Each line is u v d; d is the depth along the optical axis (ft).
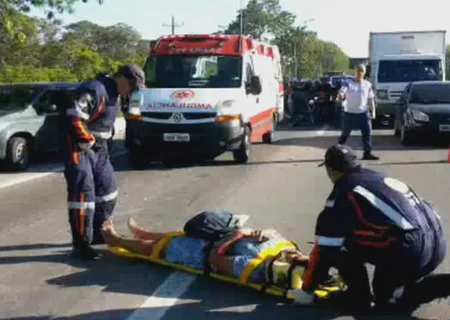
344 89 45.55
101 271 20.79
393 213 15.71
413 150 51.57
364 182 16.05
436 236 16.15
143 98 42.91
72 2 66.13
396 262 15.88
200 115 41.96
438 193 33.40
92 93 21.43
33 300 18.45
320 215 16.21
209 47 45.93
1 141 41.09
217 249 19.45
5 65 106.73
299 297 17.47
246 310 17.56
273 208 29.99
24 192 34.81
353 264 16.39
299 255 19.01
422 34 80.64
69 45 130.11
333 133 66.59
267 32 247.09
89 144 21.49
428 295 16.47
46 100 44.73
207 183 37.04
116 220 28.02
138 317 17.24
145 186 36.37
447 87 57.67
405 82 76.02
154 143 42.14
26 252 22.97
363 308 16.66
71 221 21.79
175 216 28.71
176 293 18.79
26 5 65.82
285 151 50.98
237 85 44.42
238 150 44.14
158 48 46.47
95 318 17.20
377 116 76.79
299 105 76.48
